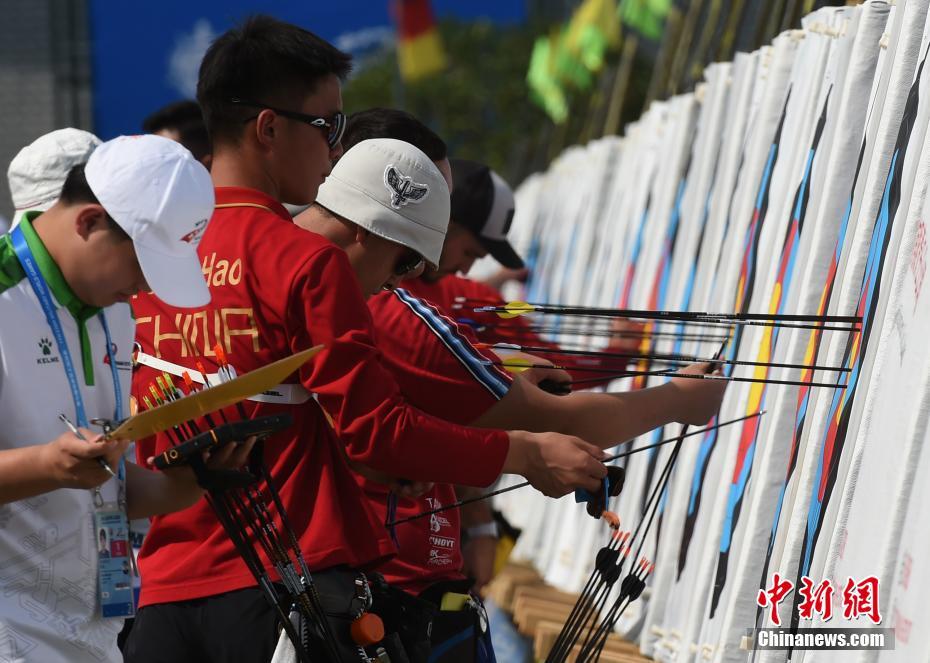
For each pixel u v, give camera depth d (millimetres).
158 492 8359
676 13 24500
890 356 8680
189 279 7652
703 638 11836
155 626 8797
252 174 9102
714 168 16359
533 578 20500
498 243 13938
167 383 8461
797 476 10266
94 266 7684
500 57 65875
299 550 8367
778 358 11469
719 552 11969
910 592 7684
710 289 15102
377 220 9234
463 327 9914
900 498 7930
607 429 9625
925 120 8953
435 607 9703
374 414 8391
